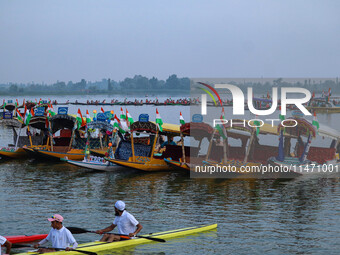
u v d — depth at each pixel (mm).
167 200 25312
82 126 40750
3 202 24703
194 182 30531
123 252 16281
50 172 34719
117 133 37469
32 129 46000
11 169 36125
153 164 34812
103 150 40625
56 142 43438
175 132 36875
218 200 25250
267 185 29297
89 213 22500
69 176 32938
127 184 29922
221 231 19328
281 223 20625
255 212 22594
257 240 18188
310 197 25859
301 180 30828
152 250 16656
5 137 59906
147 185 29609
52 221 15508
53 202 24781
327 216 21781
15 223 20688
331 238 18469
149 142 40219
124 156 36750
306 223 20625
